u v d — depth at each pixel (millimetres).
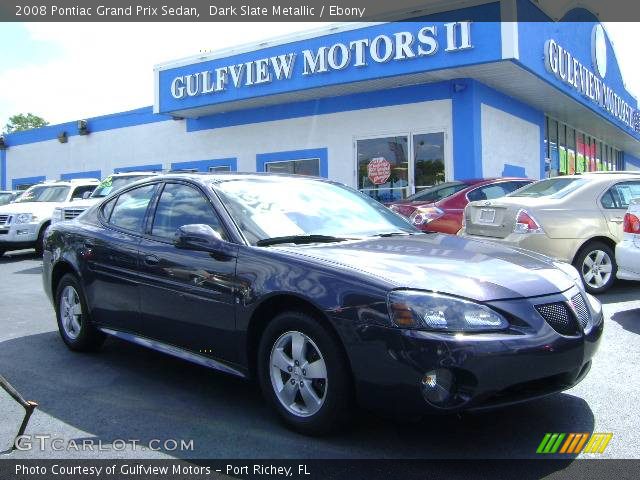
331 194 5031
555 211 7418
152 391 4473
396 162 14062
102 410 4102
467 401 3076
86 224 5500
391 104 14039
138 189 5207
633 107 22094
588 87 15992
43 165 23641
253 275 3793
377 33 12781
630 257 6602
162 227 4711
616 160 27219
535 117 16359
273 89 14523
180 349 4367
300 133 15648
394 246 4020
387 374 3172
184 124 18391
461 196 9219
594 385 4387
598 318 3740
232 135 17109
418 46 12250
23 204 14539
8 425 3869
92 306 5199
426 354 3078
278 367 3709
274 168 16266
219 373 4906
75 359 5344
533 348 3168
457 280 3371
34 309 7758
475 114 12992
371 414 3818
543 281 3529
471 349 3061
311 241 4160
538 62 12609
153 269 4504
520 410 3963
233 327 3896
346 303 3322
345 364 3371
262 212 4367
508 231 7465
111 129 20766
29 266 12719
